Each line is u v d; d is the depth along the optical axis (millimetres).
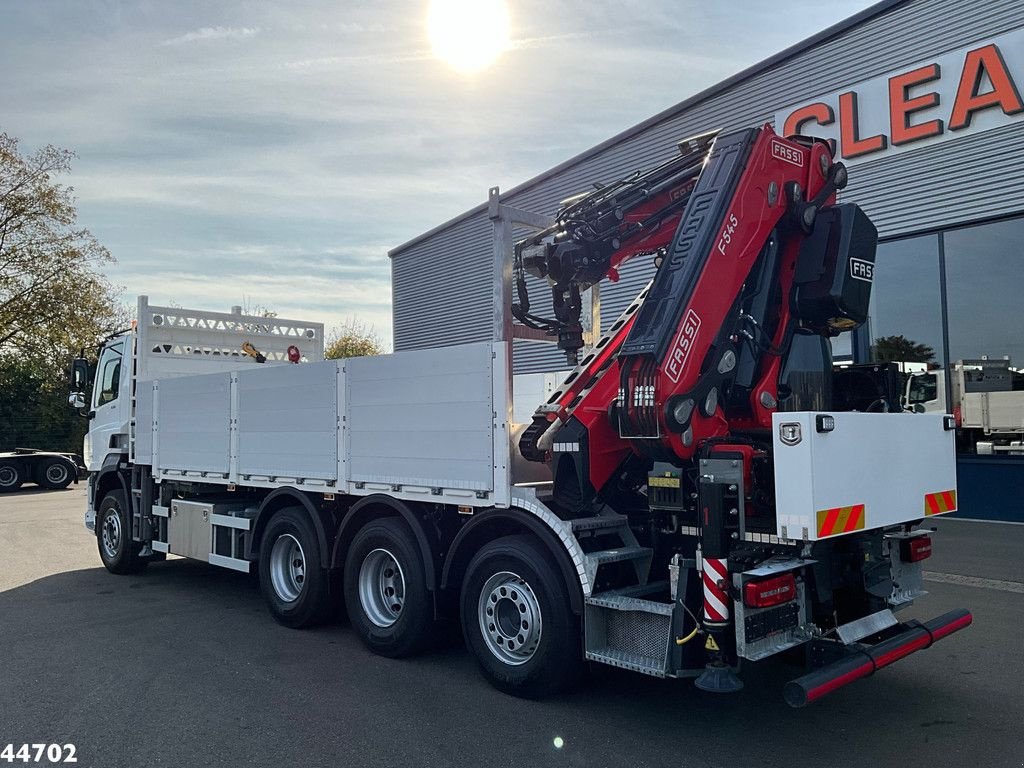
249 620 6965
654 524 4879
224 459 7430
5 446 33188
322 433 6211
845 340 13148
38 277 32688
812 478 3836
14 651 5977
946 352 12000
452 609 5504
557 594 4637
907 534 5004
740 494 4156
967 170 11523
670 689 5074
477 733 4348
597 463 4953
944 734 4305
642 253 5977
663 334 4418
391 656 5727
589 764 3951
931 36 11789
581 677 4883
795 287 5184
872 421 4332
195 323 9641
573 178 17375
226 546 7508
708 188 4887
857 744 4180
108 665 5613
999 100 11086
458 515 5598
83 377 10188
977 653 5719
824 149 5402
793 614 4152
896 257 12508
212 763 3971
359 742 4227
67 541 12234
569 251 5508
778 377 5125
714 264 4664
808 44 13195
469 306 19984
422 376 5328
